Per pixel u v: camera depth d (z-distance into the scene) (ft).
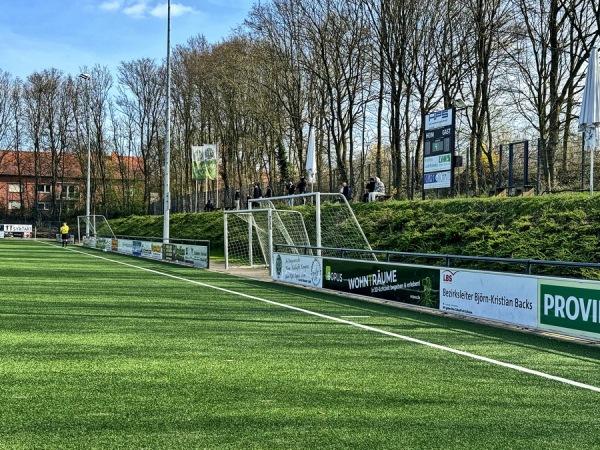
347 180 122.42
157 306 38.42
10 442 13.41
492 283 32.14
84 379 19.26
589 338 26.21
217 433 14.28
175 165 218.18
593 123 52.49
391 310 38.45
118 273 65.72
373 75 123.13
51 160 237.25
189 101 192.03
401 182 108.37
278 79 138.10
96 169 233.76
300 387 18.80
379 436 14.34
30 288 47.52
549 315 28.45
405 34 107.65
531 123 96.07
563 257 48.52
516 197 64.18
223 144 179.83
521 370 21.88
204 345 25.57
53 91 227.81
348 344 26.53
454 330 30.94
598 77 52.60
